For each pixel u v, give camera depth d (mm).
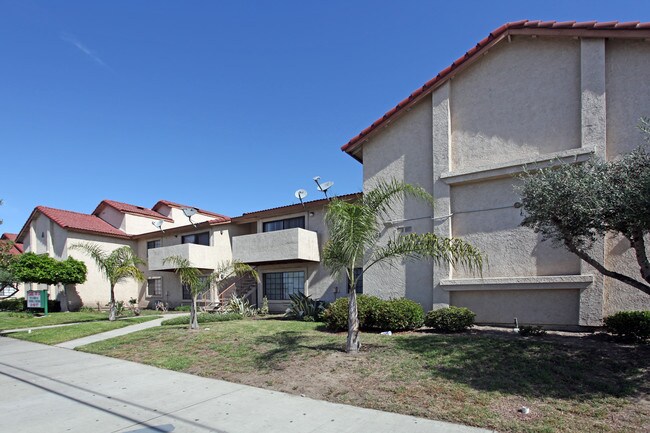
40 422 5656
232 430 5227
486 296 11922
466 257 9375
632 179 6375
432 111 13438
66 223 25484
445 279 12375
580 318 10266
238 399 6473
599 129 10445
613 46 10656
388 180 14227
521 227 11516
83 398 6758
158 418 5730
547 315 10922
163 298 25469
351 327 8727
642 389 5812
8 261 17844
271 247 18078
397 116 14117
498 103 12320
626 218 6184
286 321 14859
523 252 11422
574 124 11031
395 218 13836
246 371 8086
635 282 7078
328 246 9609
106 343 11844
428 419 5281
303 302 15562
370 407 5832
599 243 10188
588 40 10844
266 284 20297
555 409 5332
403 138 14141
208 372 8266
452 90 13188
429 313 11102
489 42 12234
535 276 11117
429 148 13531
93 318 19609
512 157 11859
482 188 12367
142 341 11641
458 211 12695
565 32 11086
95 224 27562
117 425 5496
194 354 9750
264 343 10156
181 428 5340
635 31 10102
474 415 5254
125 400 6602
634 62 10336
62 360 9992
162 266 22312
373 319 11352
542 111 11555
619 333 8688
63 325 16750
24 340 13664
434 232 12812
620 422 4875
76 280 24094
